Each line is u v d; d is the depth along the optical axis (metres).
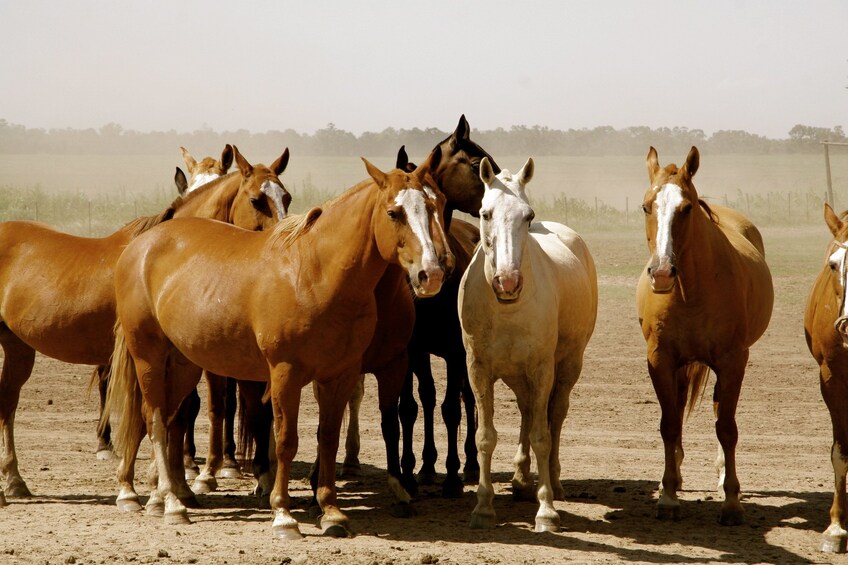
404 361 10.48
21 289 10.84
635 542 9.08
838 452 8.97
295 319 8.90
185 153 15.40
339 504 10.73
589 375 18.70
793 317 24.47
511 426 15.09
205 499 10.99
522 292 9.19
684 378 11.47
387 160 126.31
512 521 9.92
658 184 9.76
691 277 9.81
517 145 160.25
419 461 13.18
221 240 9.84
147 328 10.00
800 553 8.76
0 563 8.08
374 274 8.98
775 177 93.19
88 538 8.95
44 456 13.03
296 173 97.81
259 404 10.69
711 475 12.11
